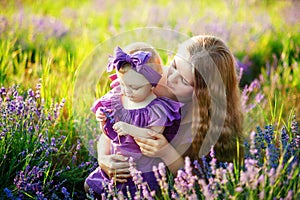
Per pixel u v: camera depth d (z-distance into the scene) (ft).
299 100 12.73
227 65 8.83
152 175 8.41
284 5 22.70
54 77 12.24
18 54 14.92
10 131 9.10
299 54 15.66
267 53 16.75
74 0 24.86
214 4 24.13
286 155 8.13
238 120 9.18
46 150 9.01
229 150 8.87
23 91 11.69
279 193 7.32
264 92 13.29
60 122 10.59
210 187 7.55
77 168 9.30
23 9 19.85
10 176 8.81
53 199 8.64
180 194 7.32
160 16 20.38
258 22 19.33
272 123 10.12
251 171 6.81
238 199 7.31
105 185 8.05
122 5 24.45
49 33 17.04
